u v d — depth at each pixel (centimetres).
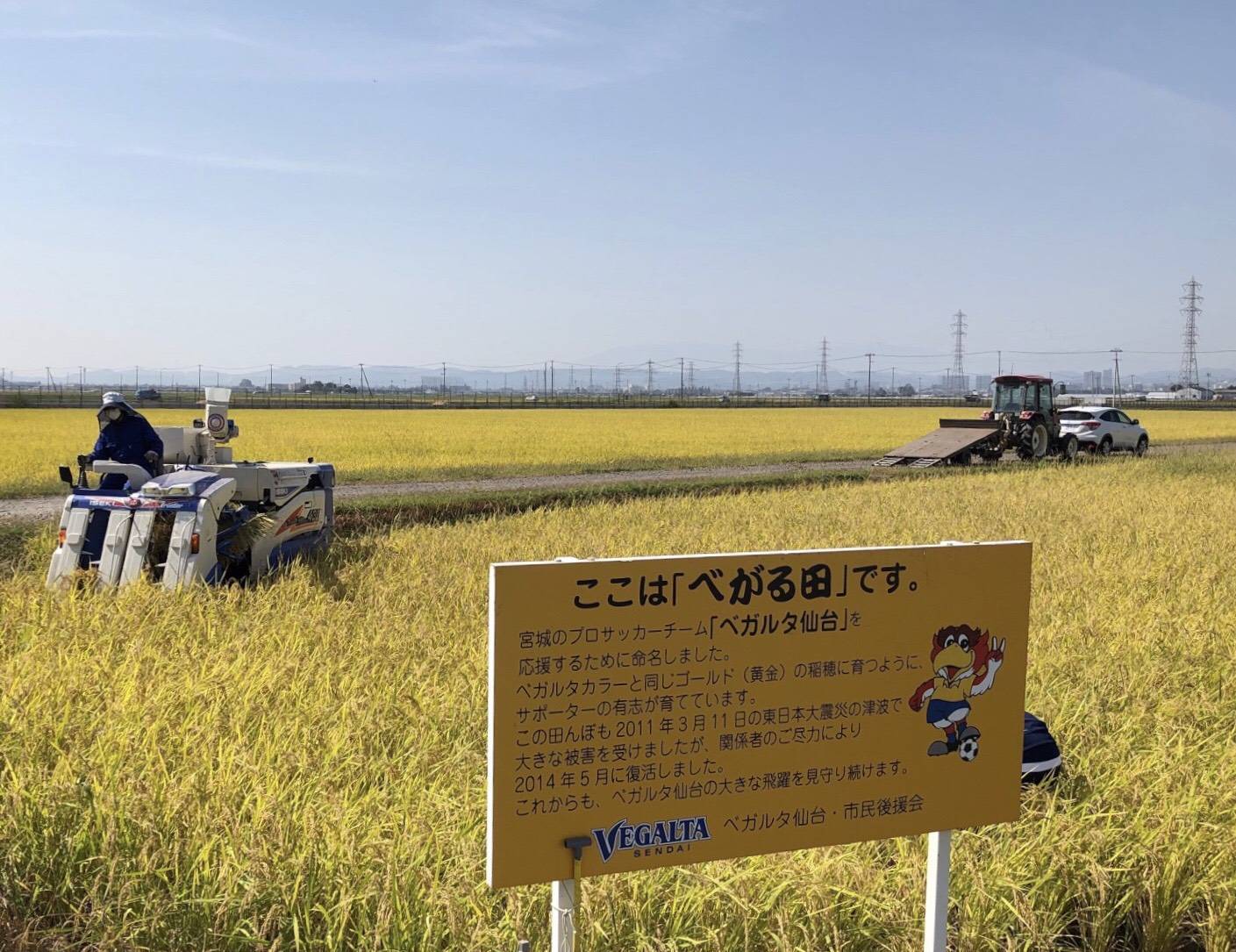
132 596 813
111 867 386
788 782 344
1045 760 515
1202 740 574
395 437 4069
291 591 898
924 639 356
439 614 822
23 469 2470
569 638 317
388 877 379
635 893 389
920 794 360
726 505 1817
